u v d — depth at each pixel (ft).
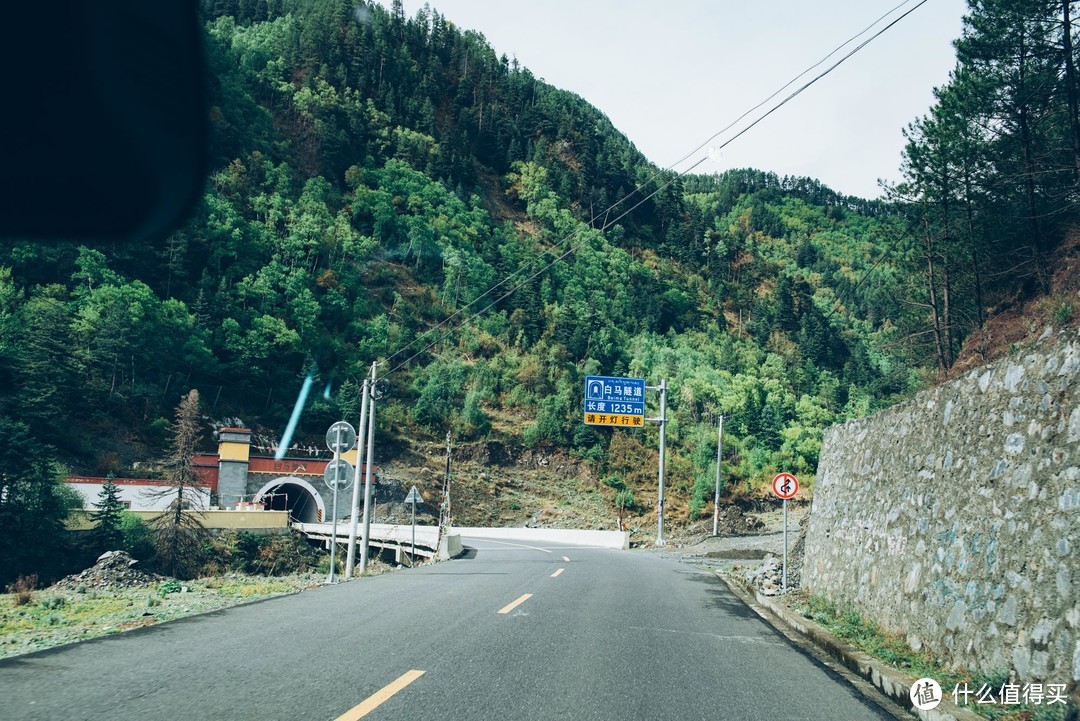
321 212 503.20
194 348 317.01
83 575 85.46
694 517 280.10
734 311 608.19
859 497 44.11
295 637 29.76
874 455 43.19
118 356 284.41
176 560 152.66
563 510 278.87
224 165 507.30
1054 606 21.54
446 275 494.18
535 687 22.27
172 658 25.08
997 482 27.17
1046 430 24.76
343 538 181.06
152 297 317.01
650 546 146.82
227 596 48.60
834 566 46.52
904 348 116.78
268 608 39.17
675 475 318.04
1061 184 86.38
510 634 31.99
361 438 85.61
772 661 28.84
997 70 88.58
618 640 31.91
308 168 594.65
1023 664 22.21
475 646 28.73
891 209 104.83
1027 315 63.87
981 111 91.30
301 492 246.27
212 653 26.05
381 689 21.15
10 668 23.24
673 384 392.68
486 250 552.41
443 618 36.14
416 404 343.87
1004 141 92.07
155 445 256.11
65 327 254.88
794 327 556.10
